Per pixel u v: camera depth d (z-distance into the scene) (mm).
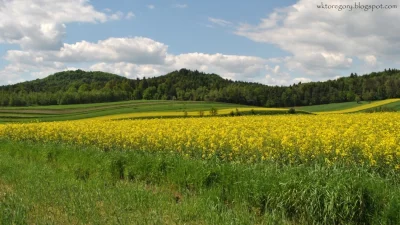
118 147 18266
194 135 16562
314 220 7695
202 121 25969
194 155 14445
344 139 13258
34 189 9953
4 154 17484
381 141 12203
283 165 10852
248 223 7570
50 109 78500
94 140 19734
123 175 12500
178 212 8172
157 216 7863
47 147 16953
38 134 23125
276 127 19234
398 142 12867
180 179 10703
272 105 103438
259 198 8586
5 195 9469
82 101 102312
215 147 14039
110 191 9719
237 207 8609
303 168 9141
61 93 104188
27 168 13039
